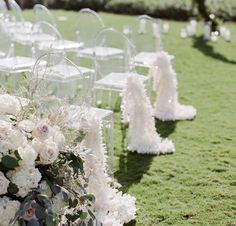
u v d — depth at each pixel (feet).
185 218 10.16
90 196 7.73
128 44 16.66
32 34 20.15
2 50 17.49
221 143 14.47
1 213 6.82
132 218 10.06
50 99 8.14
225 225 9.89
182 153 13.70
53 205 7.17
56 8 44.24
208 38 31.22
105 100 18.65
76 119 8.93
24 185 6.88
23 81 8.74
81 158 7.89
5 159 6.86
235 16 38.68
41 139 7.19
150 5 41.09
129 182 11.87
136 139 13.82
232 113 17.39
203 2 33.04
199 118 16.83
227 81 21.74
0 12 21.13
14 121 7.46
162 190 11.44
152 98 19.15
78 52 19.53
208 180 11.94
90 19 20.88
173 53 27.14
